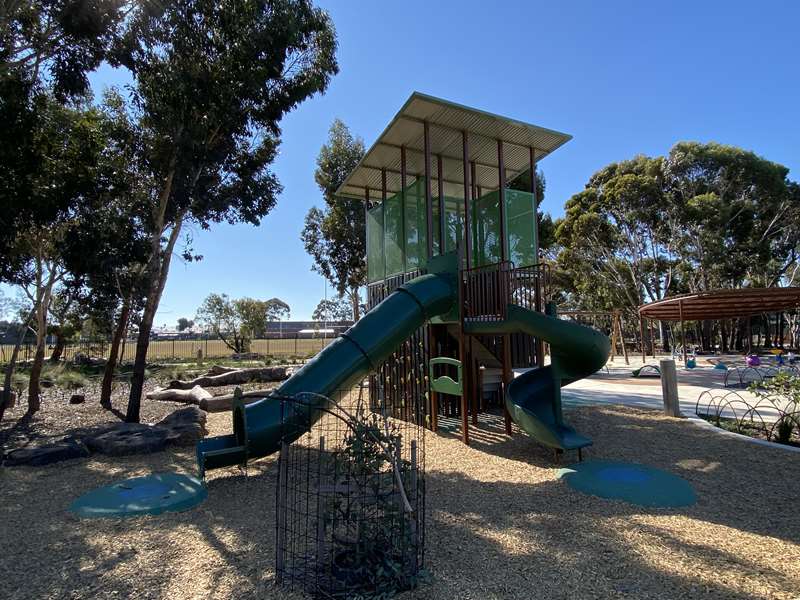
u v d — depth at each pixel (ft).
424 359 26.99
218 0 25.57
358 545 9.02
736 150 91.20
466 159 27.55
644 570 9.82
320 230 71.46
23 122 22.33
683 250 93.25
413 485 9.88
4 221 23.18
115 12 24.14
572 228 103.96
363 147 68.18
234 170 35.76
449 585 9.21
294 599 8.84
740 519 12.73
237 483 16.96
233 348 104.01
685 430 23.81
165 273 32.17
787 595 8.79
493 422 27.32
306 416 17.40
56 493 16.08
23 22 23.57
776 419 26.25
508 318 21.20
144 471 18.79
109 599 9.10
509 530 12.06
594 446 21.11
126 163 32.76
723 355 91.15
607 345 20.22
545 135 28.86
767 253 94.22
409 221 31.12
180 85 25.52
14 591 9.48
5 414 32.50
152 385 49.85
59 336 66.08
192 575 9.97
